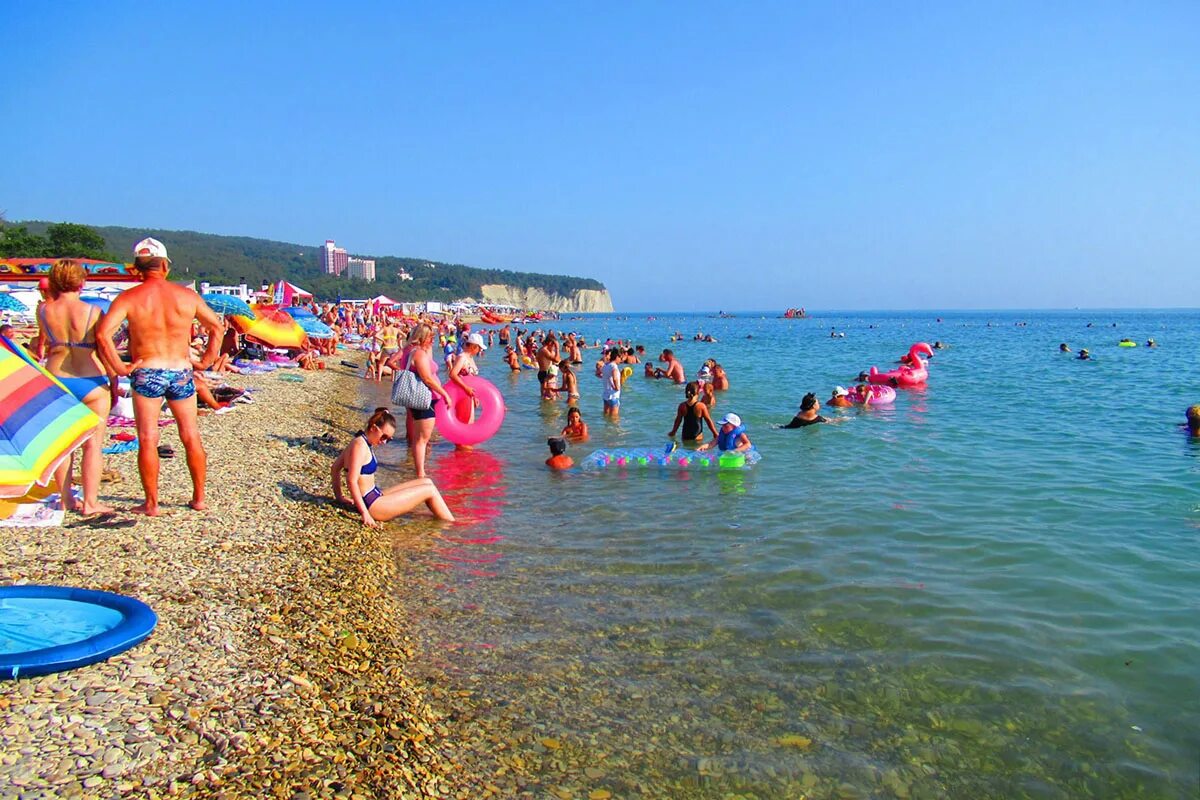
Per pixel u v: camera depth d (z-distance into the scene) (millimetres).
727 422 9836
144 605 4180
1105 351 35844
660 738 3564
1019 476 8859
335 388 17766
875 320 139000
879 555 6082
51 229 66625
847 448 10664
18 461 3955
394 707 3684
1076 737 3566
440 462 9945
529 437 11969
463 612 4965
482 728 3605
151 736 3098
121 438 8805
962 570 5730
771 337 58500
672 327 89000
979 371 23906
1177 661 4266
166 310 5809
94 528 5684
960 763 3387
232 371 18312
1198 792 3176
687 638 4598
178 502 6578
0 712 3137
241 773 2941
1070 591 5301
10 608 4062
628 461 9539
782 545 6340
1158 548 6219
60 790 2693
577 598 5219
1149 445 10812
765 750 3477
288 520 6477
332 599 4906
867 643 4523
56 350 5836
